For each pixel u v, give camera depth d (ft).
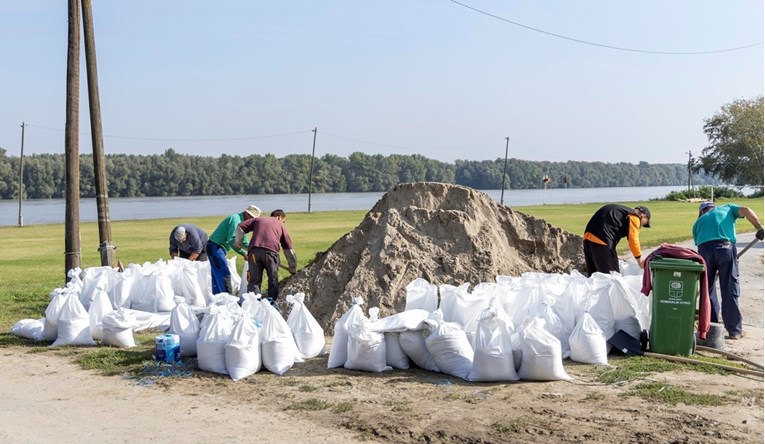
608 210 37.17
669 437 20.43
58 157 477.77
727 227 34.60
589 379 26.71
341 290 38.65
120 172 484.74
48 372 29.89
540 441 20.38
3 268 76.54
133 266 43.88
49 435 22.07
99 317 36.32
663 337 29.89
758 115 334.24
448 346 27.78
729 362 29.01
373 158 576.20
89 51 51.52
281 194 535.60
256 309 31.86
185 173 507.71
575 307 31.48
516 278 34.32
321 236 115.14
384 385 26.61
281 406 24.49
